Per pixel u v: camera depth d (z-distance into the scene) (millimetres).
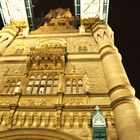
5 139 15875
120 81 20578
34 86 22250
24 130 16359
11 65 26422
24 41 34188
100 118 16391
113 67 23312
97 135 15398
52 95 19922
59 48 27766
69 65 25906
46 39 34031
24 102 19344
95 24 36594
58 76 23469
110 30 35344
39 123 16984
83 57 27406
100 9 41312
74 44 32250
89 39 33812
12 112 17766
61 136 15703
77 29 39000
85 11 41469
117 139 15359
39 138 15891
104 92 20453
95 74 23594
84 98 19578
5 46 31484
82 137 15500
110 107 18078
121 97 17938
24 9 41719
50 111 17984
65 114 17562
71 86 22078
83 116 17344
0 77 23672
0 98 19938
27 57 26203
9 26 37312
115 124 16484
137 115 16219
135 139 14188
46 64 25250
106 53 26469
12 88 22234
